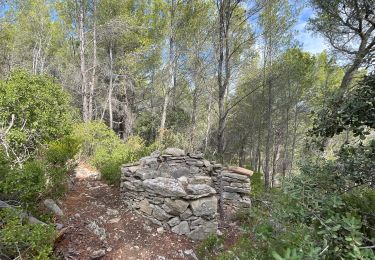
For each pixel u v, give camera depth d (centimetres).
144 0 1459
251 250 277
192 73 1331
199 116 1908
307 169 254
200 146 1489
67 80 1543
